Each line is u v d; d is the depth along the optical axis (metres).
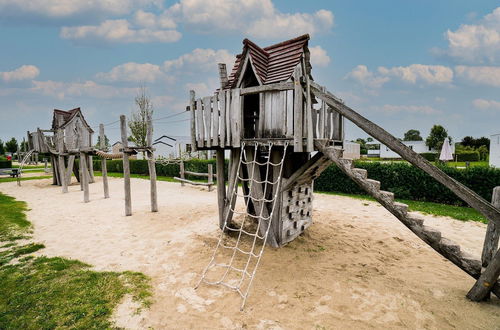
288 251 6.77
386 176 14.73
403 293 4.92
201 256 6.45
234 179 7.68
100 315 4.30
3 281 5.35
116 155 12.62
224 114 6.72
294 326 4.06
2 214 10.54
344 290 5.02
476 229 8.77
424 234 4.89
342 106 5.50
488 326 4.03
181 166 18.64
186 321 4.18
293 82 5.74
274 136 6.24
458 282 5.35
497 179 11.86
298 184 7.52
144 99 32.94
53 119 18.94
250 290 5.02
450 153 20.89
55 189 17.45
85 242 7.49
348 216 10.15
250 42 6.55
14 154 58.56
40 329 4.02
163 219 9.63
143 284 5.21
